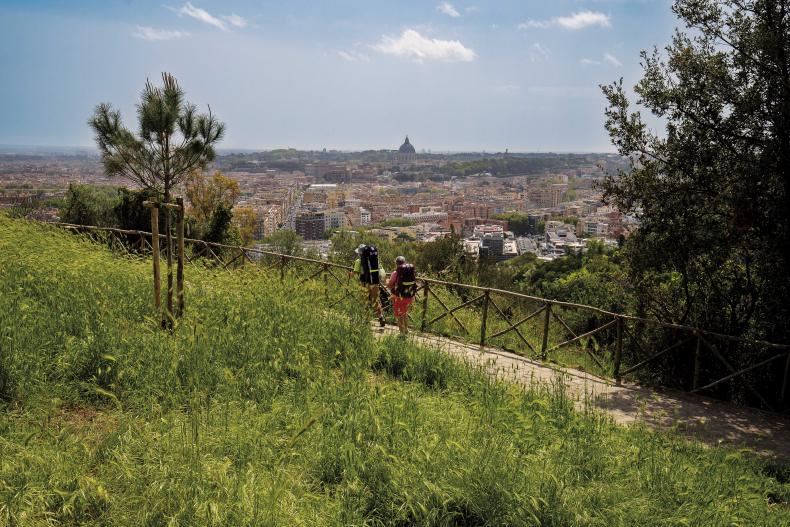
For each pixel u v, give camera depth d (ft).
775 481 17.90
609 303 43.52
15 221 45.34
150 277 33.27
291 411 18.13
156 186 59.93
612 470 16.10
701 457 18.71
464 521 13.57
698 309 32.58
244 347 22.22
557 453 16.79
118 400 17.21
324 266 38.70
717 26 29.32
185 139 58.39
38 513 11.68
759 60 27.71
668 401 26.18
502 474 14.40
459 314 40.60
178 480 12.98
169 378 18.85
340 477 14.83
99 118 56.08
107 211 65.10
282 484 13.48
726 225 29.04
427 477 14.23
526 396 22.04
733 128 28.68
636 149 31.86
